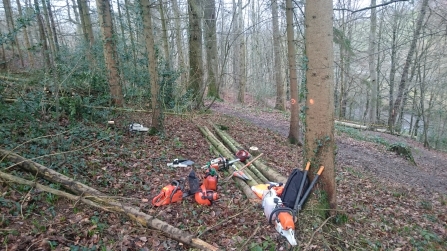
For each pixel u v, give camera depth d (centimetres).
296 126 909
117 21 1230
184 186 466
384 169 906
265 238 350
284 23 1739
